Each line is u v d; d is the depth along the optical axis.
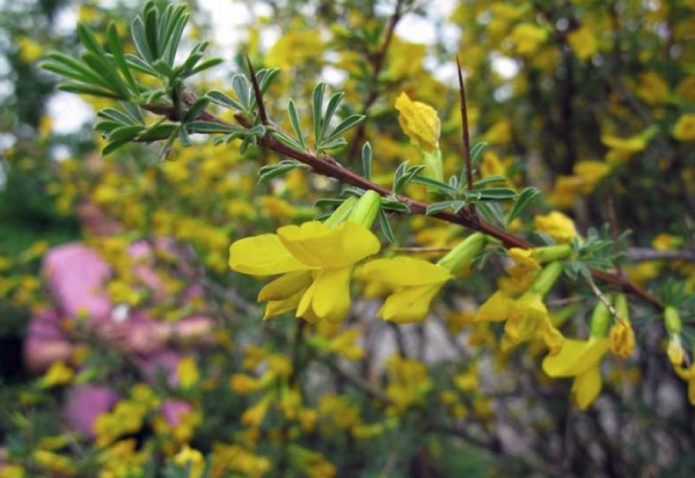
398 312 0.10
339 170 0.10
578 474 0.29
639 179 0.23
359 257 0.09
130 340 0.29
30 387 0.26
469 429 0.34
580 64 0.27
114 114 0.09
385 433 0.25
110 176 0.29
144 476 0.18
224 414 0.28
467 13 0.26
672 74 0.23
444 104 0.22
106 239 0.29
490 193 0.10
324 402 0.26
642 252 0.16
